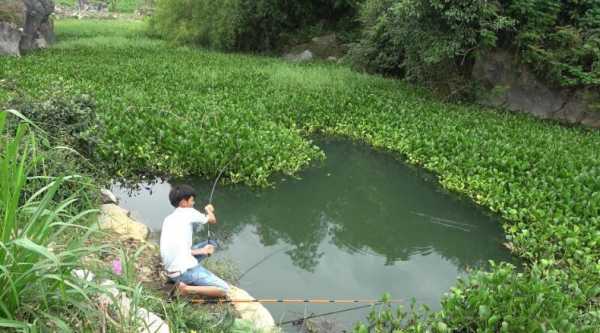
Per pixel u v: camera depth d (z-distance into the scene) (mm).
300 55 24422
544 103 14641
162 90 13633
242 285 6023
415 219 8359
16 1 20422
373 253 7195
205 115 10680
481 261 7043
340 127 12648
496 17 13578
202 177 9188
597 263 6434
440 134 11242
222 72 17109
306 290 6039
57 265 2590
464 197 9102
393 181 10031
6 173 2955
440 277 6574
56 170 5848
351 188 9625
